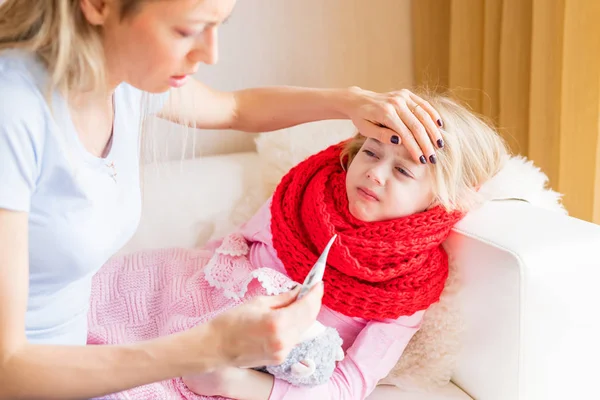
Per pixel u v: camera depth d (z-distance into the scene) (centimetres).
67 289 80
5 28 70
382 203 105
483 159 112
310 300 68
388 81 176
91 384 64
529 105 144
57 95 71
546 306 93
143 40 67
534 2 135
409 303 102
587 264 94
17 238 65
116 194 81
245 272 109
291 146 142
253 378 94
